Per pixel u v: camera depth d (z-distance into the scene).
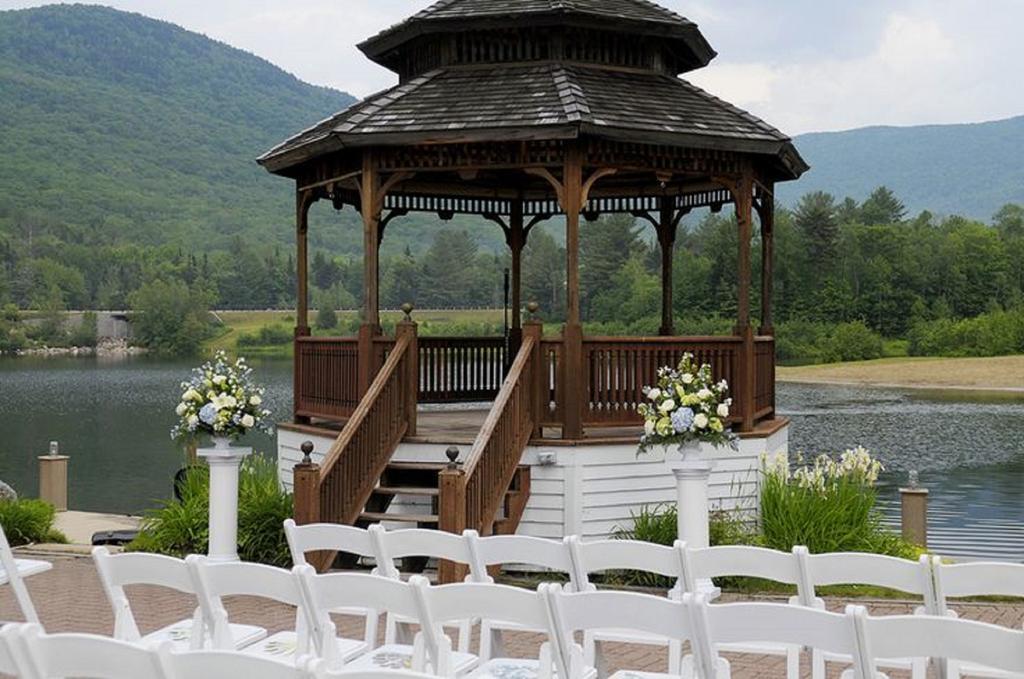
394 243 171.12
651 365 11.59
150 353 112.19
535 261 90.00
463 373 14.94
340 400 12.32
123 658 4.25
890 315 89.88
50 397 57.88
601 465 11.20
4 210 164.12
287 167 12.98
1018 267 98.38
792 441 32.84
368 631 6.63
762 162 12.81
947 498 21.12
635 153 11.55
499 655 6.51
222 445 10.48
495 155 11.51
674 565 6.14
